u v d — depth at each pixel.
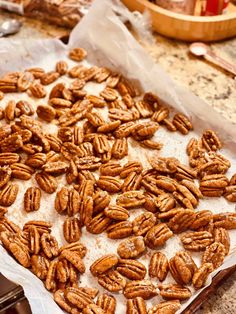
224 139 0.62
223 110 0.66
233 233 0.54
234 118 0.65
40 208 0.56
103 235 0.54
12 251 0.51
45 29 0.77
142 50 0.68
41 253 0.52
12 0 0.78
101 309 0.47
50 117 0.65
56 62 0.72
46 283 0.49
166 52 0.73
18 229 0.54
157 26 0.74
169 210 0.55
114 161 0.61
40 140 0.61
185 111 0.65
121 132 0.63
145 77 0.68
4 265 0.50
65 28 0.78
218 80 0.69
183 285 0.49
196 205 0.56
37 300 0.47
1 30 0.75
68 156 0.61
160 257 0.51
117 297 0.49
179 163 0.59
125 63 0.70
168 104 0.66
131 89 0.69
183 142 0.63
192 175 0.58
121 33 0.70
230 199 0.57
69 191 0.57
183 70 0.71
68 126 0.64
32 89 0.68
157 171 0.59
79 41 0.74
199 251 0.52
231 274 0.51
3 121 0.65
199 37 0.74
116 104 0.67
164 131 0.64
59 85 0.67
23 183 0.59
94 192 0.57
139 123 0.64
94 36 0.73
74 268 0.51
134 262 0.51
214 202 0.57
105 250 0.53
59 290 0.49
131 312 0.47
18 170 0.59
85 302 0.48
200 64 0.72
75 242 0.53
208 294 0.49
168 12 0.72
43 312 0.46
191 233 0.53
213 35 0.73
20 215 0.56
